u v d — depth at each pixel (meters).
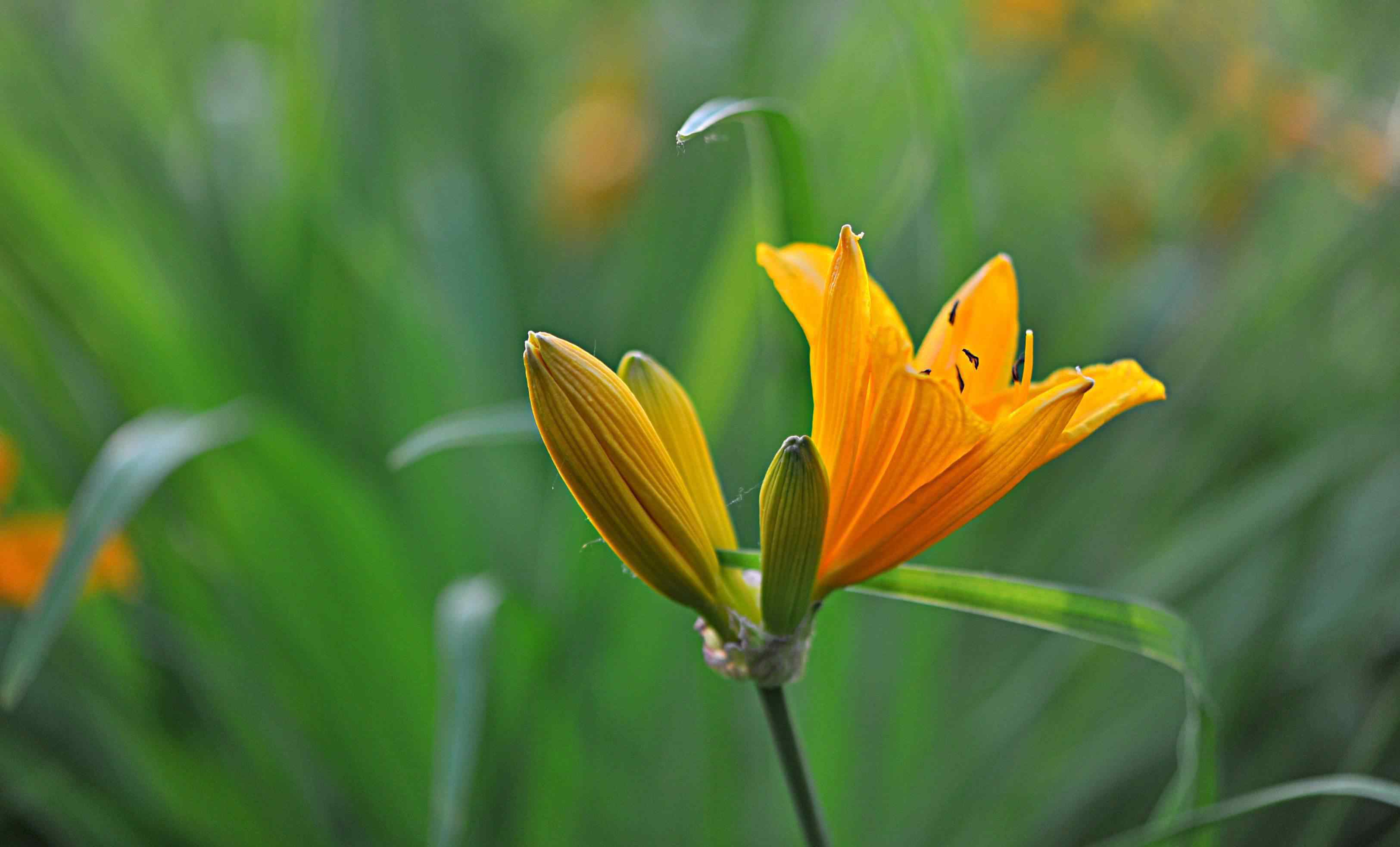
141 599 0.94
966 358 0.58
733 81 1.14
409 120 1.24
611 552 0.80
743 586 0.57
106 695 0.90
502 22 1.56
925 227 0.74
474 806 0.81
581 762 0.83
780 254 0.58
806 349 0.66
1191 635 0.58
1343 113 1.00
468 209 1.15
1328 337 1.00
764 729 0.88
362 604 0.85
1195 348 1.04
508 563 1.00
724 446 0.99
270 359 1.02
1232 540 0.89
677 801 0.88
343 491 0.79
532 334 0.54
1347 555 0.94
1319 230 1.02
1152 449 1.03
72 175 1.04
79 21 1.23
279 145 1.06
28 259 0.86
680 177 1.11
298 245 0.99
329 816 0.91
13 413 0.95
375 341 1.02
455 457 0.99
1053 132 1.33
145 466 0.70
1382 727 0.70
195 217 1.07
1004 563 0.99
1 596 0.78
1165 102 1.18
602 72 1.46
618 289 1.18
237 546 0.88
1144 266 1.17
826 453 0.56
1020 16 1.28
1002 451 0.55
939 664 0.93
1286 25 1.16
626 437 0.55
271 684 0.89
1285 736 0.86
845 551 0.56
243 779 0.90
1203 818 0.59
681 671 0.89
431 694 0.85
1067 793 0.89
